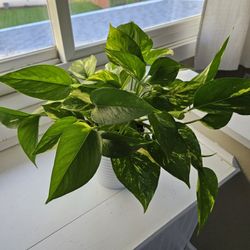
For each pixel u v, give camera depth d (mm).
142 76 433
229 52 968
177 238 817
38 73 379
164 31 946
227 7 868
